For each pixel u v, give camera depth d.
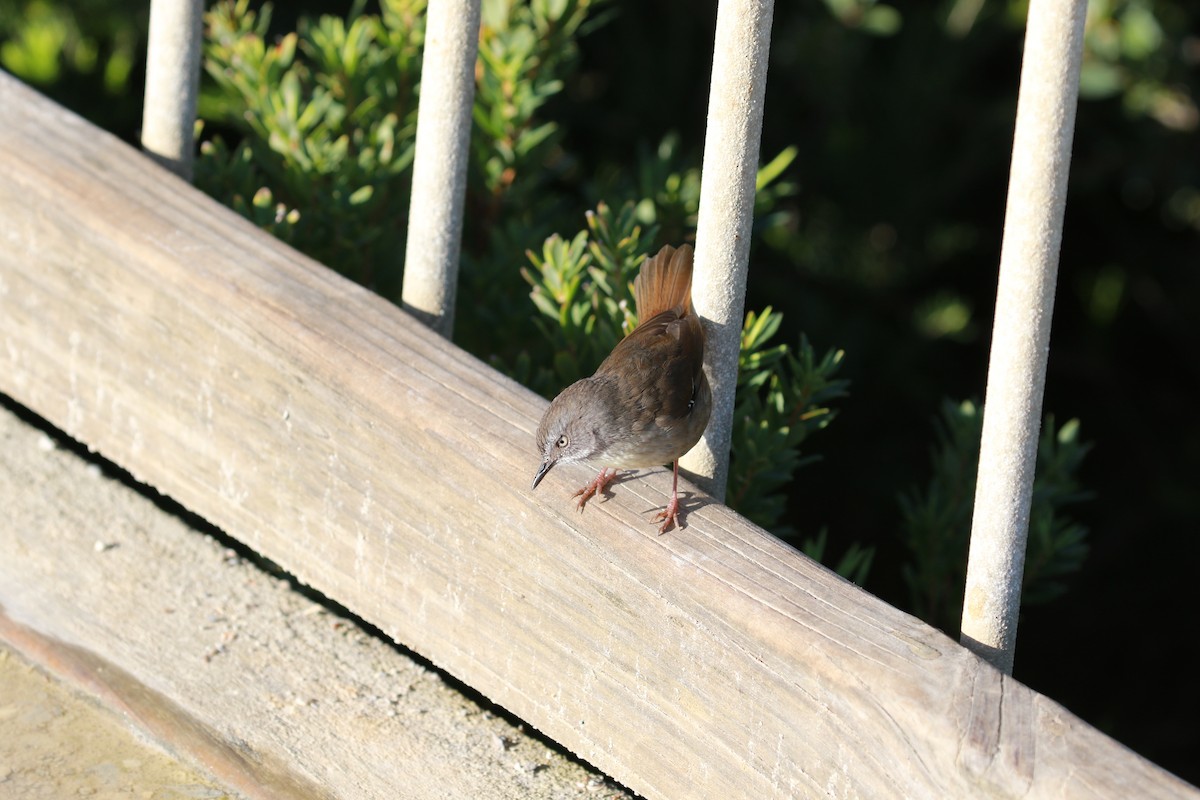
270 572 8.62
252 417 7.73
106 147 8.54
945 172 15.40
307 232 9.14
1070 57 5.49
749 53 6.37
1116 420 16.97
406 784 6.91
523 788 6.91
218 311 7.71
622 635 6.50
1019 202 5.66
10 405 10.37
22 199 8.46
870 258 16.03
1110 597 16.27
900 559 15.24
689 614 6.21
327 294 7.66
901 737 5.57
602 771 6.76
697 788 6.36
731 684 6.12
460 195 7.69
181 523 8.54
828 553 15.46
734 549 6.33
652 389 6.61
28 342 8.70
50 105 8.84
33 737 7.27
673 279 7.38
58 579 8.08
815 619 5.94
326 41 9.81
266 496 7.80
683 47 15.58
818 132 15.90
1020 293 5.71
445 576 7.13
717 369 6.93
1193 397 17.36
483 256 9.99
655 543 6.38
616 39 15.99
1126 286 17.02
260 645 7.71
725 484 7.22
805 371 7.98
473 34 7.40
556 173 12.34
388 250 9.62
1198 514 15.49
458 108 7.50
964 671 5.66
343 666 7.61
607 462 6.65
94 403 8.48
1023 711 5.50
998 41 15.38
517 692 6.98
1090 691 16.39
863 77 15.25
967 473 8.59
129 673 7.50
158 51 8.62
